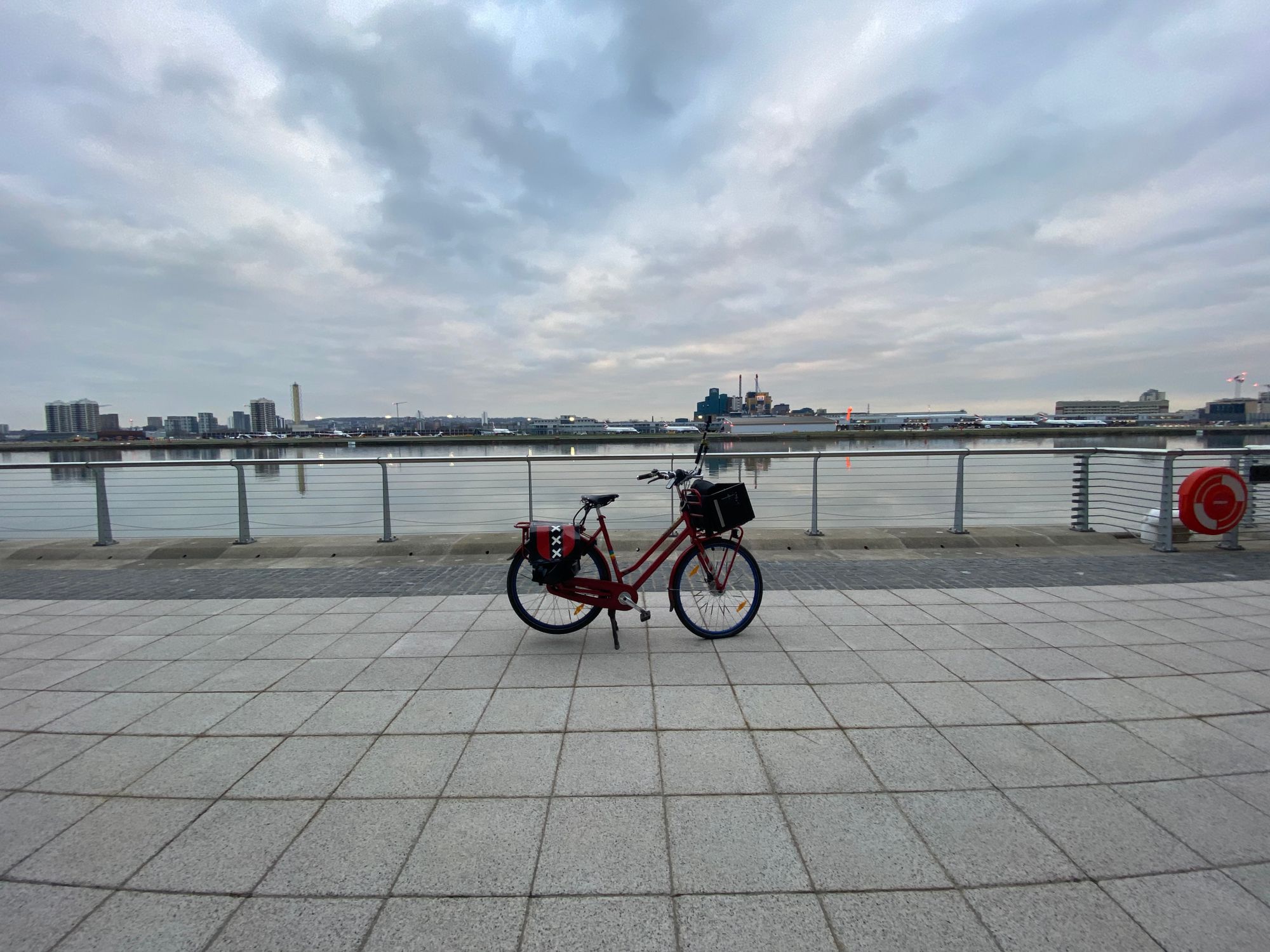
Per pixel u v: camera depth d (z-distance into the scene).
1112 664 3.71
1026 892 1.96
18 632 4.52
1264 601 4.98
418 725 3.07
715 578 4.30
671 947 1.76
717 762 2.71
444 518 12.94
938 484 9.48
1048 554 6.92
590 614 4.33
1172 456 6.86
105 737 3.00
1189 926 1.82
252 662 3.91
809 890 1.97
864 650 3.99
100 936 1.83
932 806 2.39
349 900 1.95
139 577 6.27
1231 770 2.63
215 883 2.04
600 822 2.31
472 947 1.76
